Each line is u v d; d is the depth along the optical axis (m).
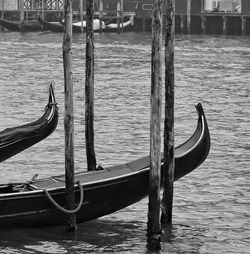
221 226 29.70
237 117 52.19
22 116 51.66
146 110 54.56
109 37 124.69
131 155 40.72
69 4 27.33
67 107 27.25
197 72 75.88
